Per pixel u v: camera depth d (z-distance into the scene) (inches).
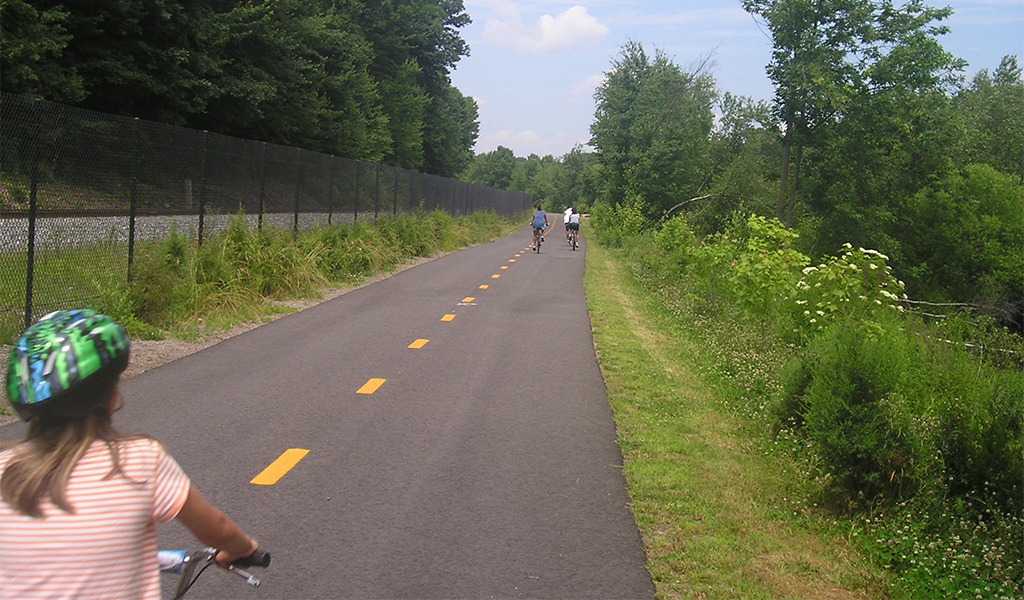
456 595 158.1
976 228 1555.1
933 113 1418.6
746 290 452.1
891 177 1494.8
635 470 236.2
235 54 1482.5
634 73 2257.6
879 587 174.6
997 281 1555.1
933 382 282.5
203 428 262.7
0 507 72.2
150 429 258.8
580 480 228.2
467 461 241.0
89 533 72.4
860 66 1429.6
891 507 207.0
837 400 215.6
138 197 456.8
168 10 1246.3
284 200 690.2
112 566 72.9
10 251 362.9
